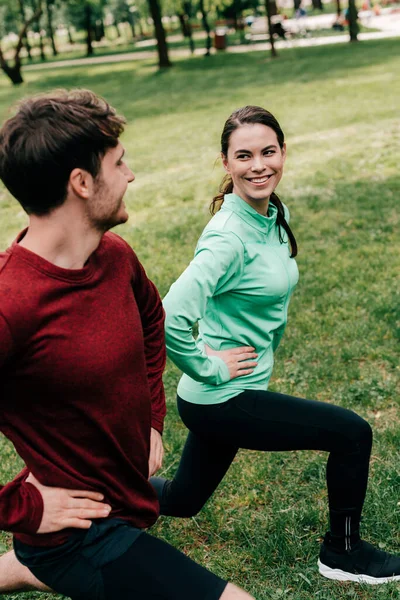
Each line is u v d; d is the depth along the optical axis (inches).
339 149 471.8
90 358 71.2
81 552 74.5
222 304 104.5
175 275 271.7
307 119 610.9
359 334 202.8
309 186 384.8
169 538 126.8
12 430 73.0
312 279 249.1
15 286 68.1
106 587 74.2
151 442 88.7
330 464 104.0
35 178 69.1
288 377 184.9
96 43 2910.9
